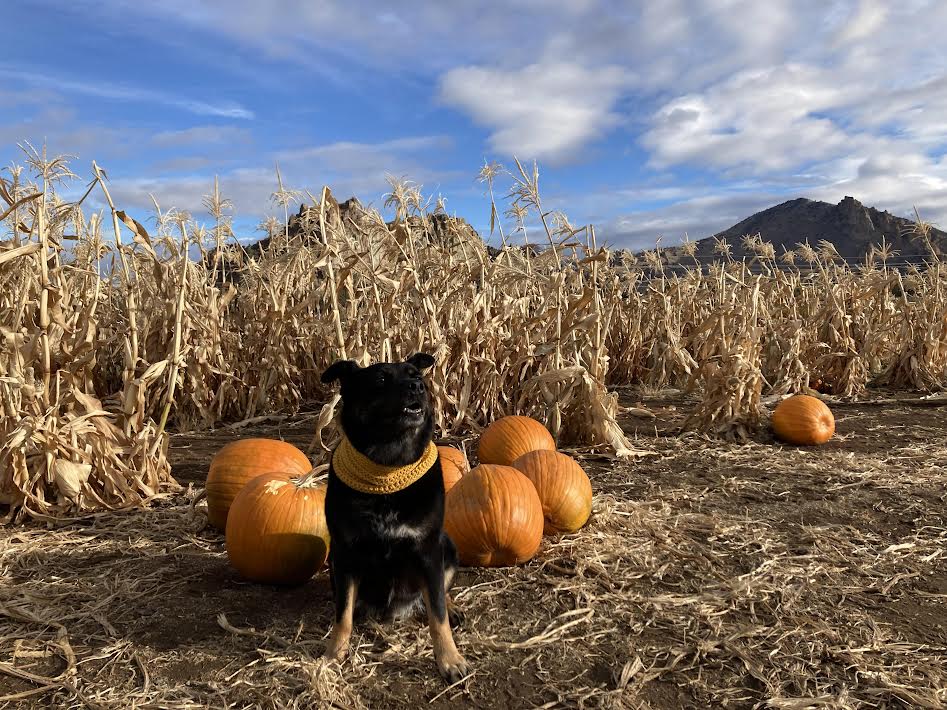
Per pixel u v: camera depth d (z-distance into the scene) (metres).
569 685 1.36
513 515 1.84
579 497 2.08
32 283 2.60
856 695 1.32
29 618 1.60
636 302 5.79
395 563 1.47
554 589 1.76
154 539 2.15
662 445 3.32
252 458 2.20
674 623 1.59
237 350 4.12
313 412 4.18
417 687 1.37
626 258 6.43
